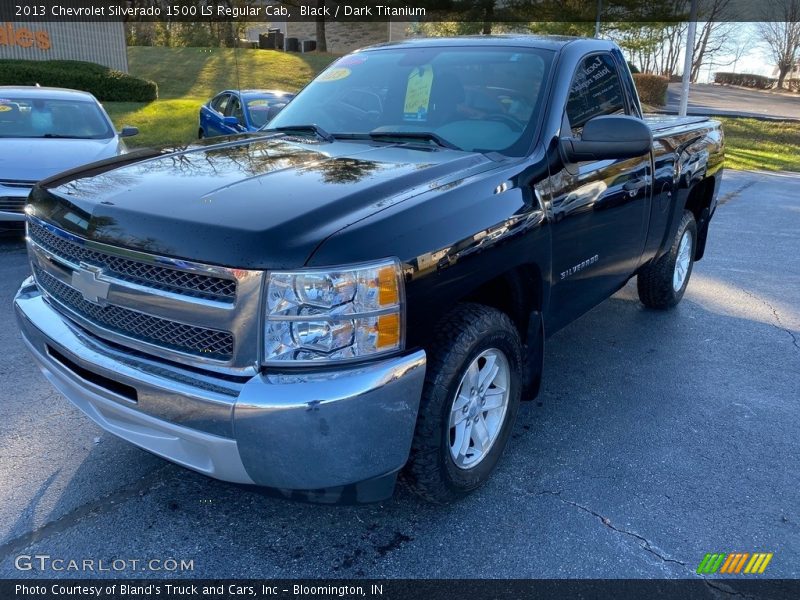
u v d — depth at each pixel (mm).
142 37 31500
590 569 2633
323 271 2168
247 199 2443
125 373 2408
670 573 2621
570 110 3543
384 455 2342
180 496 3012
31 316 2912
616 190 3787
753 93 44625
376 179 2668
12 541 2699
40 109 8094
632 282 6539
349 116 3809
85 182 2818
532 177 3092
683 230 5230
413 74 3842
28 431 3484
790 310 5750
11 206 6527
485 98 3545
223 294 2219
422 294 2412
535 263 3070
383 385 2242
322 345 2207
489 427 3031
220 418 2219
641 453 3461
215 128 11883
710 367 4559
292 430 2170
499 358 3000
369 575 2578
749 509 3025
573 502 3039
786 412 3945
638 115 4434
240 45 32344
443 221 2531
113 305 2488
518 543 2768
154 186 2646
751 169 15367
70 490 3021
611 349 4824
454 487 2818
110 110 17516
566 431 3662
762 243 8203
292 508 2953
